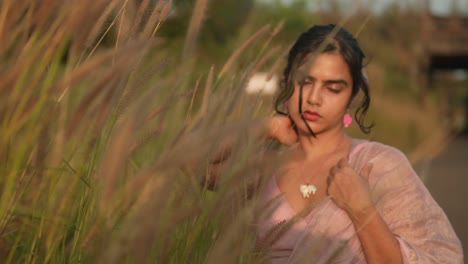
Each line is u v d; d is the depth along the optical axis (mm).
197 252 1434
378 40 16422
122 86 1218
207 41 10664
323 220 1832
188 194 1277
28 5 1335
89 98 1240
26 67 1310
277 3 6848
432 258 1859
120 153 940
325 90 1917
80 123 1301
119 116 1192
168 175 925
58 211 1451
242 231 1295
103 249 1070
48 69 1360
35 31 1353
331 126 1979
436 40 27172
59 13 1345
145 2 1338
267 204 1396
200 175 1288
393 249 1787
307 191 1928
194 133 1094
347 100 1952
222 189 1207
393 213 1911
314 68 1900
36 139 1389
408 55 17969
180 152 938
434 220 1924
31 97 1329
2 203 1388
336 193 1838
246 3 12164
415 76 17719
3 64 1312
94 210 1368
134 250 885
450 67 32312
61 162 1438
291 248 1880
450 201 8102
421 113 7250
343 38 1912
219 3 11836
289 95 1927
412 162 2041
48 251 1427
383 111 7551
